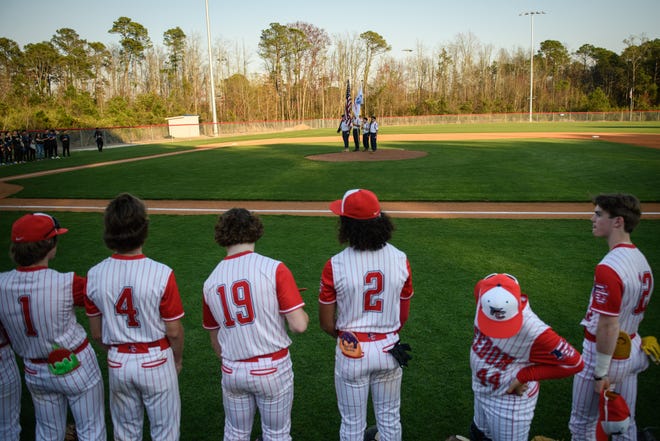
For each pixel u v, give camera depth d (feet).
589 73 296.30
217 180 50.78
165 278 8.88
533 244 26.17
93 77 265.13
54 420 9.49
